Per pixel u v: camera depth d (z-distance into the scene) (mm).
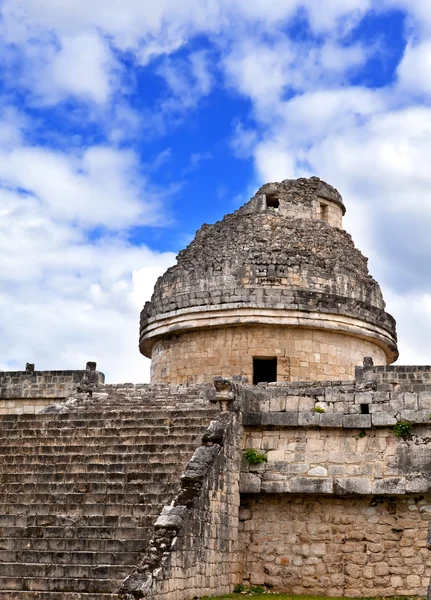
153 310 34500
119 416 23812
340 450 22516
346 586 21750
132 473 20609
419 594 21250
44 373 34500
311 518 22469
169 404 25328
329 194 36844
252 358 32344
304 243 34344
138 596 15664
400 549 21750
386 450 22219
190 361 33344
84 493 20203
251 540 22547
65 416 24172
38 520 19500
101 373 32531
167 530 17781
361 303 33562
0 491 20828
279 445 22906
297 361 32312
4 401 34531
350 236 37062
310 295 32438
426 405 22250
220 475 20828
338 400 22953
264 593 21547
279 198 35719
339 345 33250
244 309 32188
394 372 29312
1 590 17078
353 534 22125
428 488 21516
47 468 21469
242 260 33250
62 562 17984
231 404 22719
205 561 19344
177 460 21047
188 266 34562
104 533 18719
